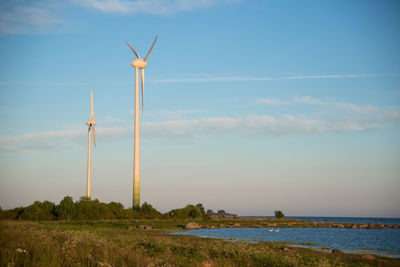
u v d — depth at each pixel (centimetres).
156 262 2306
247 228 11106
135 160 12500
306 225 13288
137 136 12506
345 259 3859
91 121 13300
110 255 2347
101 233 5403
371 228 11950
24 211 10306
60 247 2436
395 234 8562
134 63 12144
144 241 3922
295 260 2912
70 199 11131
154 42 12100
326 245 5594
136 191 12525
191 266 2334
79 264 2006
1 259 1912
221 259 2628
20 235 2714
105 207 11725
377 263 3675
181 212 14012
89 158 13338
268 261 2741
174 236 6234
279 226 12469
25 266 1883
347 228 12075
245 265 2581
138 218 12138
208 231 8788
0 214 10150
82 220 10681
